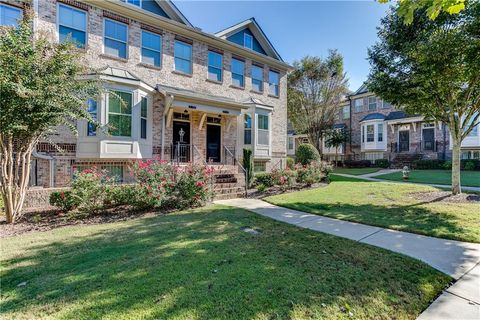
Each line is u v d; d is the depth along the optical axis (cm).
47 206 702
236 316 230
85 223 561
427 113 866
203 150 1231
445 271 321
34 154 794
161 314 230
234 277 298
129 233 474
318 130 2403
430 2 324
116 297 257
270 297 259
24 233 490
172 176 716
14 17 816
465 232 467
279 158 1566
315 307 245
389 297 264
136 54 1049
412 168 2109
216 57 1312
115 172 934
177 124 1152
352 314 237
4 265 336
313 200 807
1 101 503
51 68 564
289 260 347
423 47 661
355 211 650
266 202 817
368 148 2455
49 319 225
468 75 689
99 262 340
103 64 967
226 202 821
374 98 2522
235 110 1216
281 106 1605
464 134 820
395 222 544
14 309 239
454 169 840
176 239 434
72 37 909
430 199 786
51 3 872
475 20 597
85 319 225
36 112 539
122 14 1019
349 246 405
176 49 1173
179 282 286
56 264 337
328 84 2284
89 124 866
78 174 638
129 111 920
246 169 1095
